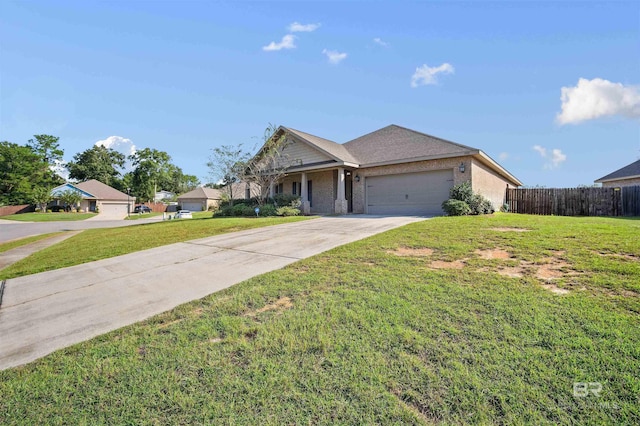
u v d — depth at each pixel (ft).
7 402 8.01
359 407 7.11
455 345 9.23
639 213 49.42
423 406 7.04
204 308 13.46
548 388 7.32
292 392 7.72
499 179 61.62
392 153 55.57
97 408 7.62
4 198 146.30
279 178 64.23
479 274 15.28
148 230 44.80
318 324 11.03
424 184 50.57
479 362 8.39
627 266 14.92
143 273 20.42
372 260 18.97
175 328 11.68
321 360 8.95
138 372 8.96
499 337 9.51
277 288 15.03
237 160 64.23
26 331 12.55
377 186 55.67
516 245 20.43
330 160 56.13
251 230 36.91
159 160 219.20
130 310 14.08
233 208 63.52
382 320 11.01
